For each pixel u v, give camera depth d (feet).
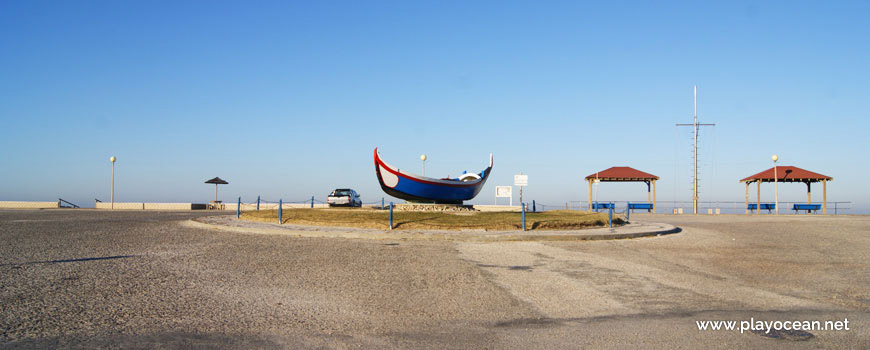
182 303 25.40
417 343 19.58
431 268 37.96
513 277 34.53
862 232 73.82
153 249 46.75
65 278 31.14
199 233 64.28
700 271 37.70
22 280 30.25
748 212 168.35
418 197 100.32
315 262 40.27
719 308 25.73
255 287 29.84
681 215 141.28
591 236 62.75
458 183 104.22
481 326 22.12
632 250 51.24
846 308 25.86
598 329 21.77
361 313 24.17
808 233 72.38
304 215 82.84
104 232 63.21
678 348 19.17
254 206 163.43
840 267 40.06
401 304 26.09
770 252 49.96
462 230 68.33
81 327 20.83
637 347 19.27
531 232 65.98
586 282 32.83
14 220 85.35
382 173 94.68
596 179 158.20
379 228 70.13
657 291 30.01
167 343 19.07
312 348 18.83
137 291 27.89
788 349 19.27
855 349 19.33
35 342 18.75
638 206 165.99
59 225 74.18
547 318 23.59
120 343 18.94
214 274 33.88
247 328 21.31
